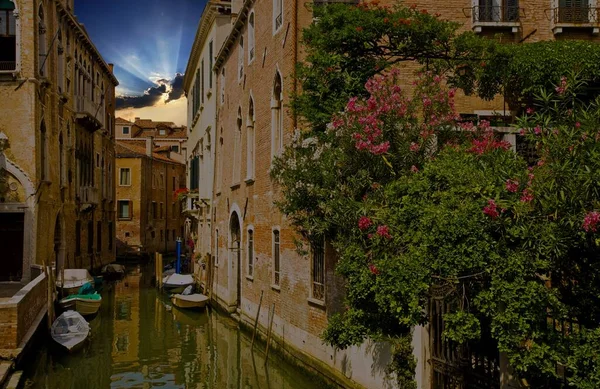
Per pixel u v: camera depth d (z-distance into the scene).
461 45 11.60
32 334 14.91
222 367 15.36
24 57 21.94
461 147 7.91
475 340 7.55
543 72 11.52
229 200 22.61
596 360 5.50
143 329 20.66
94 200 33.88
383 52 11.59
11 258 22.28
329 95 11.04
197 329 20.67
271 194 15.98
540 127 6.31
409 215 6.92
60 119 26.78
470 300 6.80
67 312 18.28
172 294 28.17
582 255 6.10
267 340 15.51
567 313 5.96
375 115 8.59
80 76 32.38
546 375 6.15
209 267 26.02
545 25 14.10
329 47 11.29
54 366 15.66
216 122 26.56
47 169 23.94
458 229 6.20
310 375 12.65
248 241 19.16
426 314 8.43
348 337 8.38
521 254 5.94
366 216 7.65
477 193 6.45
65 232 27.75
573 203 5.65
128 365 15.86
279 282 15.23
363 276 7.34
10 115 21.80
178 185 64.38
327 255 11.47
